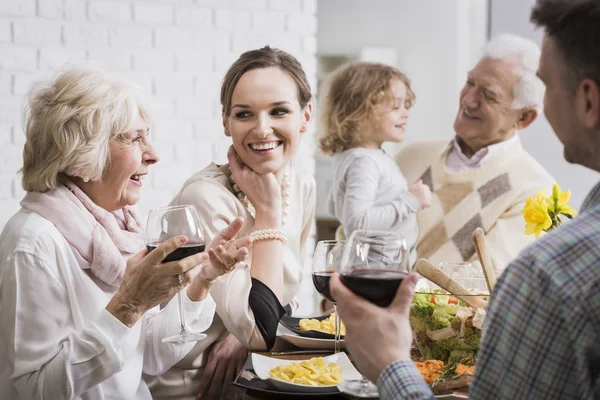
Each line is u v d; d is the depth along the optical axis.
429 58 5.38
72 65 1.53
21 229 1.42
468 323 1.33
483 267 1.42
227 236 1.49
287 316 1.82
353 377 1.36
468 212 2.83
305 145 3.56
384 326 1.03
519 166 2.84
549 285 0.85
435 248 2.89
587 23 0.90
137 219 1.76
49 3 3.15
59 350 1.38
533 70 2.76
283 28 3.52
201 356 1.81
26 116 1.55
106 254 1.50
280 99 1.90
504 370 0.88
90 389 1.47
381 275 1.05
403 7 5.31
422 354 1.39
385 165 2.93
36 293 1.38
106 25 3.25
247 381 1.34
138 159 1.54
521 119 2.86
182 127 3.37
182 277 1.33
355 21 5.23
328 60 5.23
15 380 1.38
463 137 2.89
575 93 0.93
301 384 1.32
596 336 0.83
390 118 3.01
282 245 1.87
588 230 0.87
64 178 1.53
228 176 1.99
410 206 2.77
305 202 2.16
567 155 0.99
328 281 1.32
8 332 1.38
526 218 1.52
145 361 1.64
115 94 1.48
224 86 1.97
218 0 3.41
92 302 1.47
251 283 1.76
